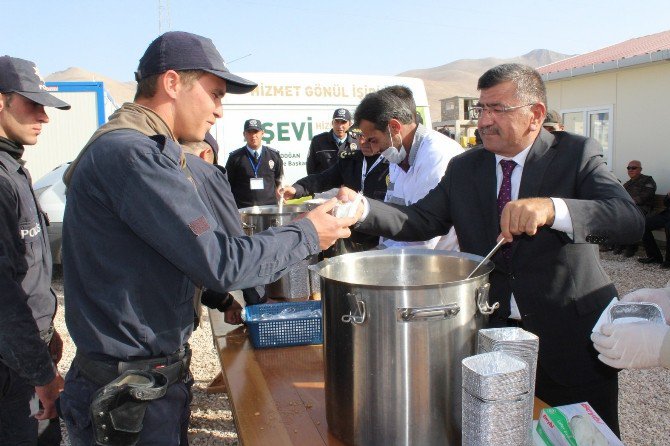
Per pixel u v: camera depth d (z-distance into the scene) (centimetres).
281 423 142
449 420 120
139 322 133
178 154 133
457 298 117
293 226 135
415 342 116
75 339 138
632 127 898
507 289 175
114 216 130
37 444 228
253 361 187
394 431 120
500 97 166
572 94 1020
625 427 317
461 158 196
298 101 638
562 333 170
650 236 739
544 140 175
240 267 123
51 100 230
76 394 141
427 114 679
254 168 606
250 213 263
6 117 221
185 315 142
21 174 229
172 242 121
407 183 252
